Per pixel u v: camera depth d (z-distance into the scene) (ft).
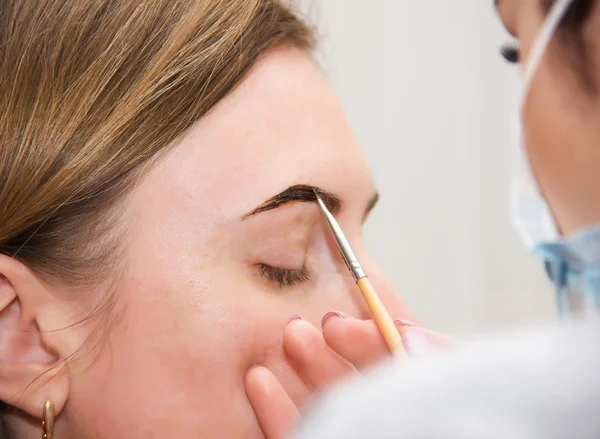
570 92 1.32
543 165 1.42
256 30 2.38
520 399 0.82
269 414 2.10
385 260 4.64
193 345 2.15
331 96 2.49
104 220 2.18
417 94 4.63
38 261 2.20
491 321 4.56
